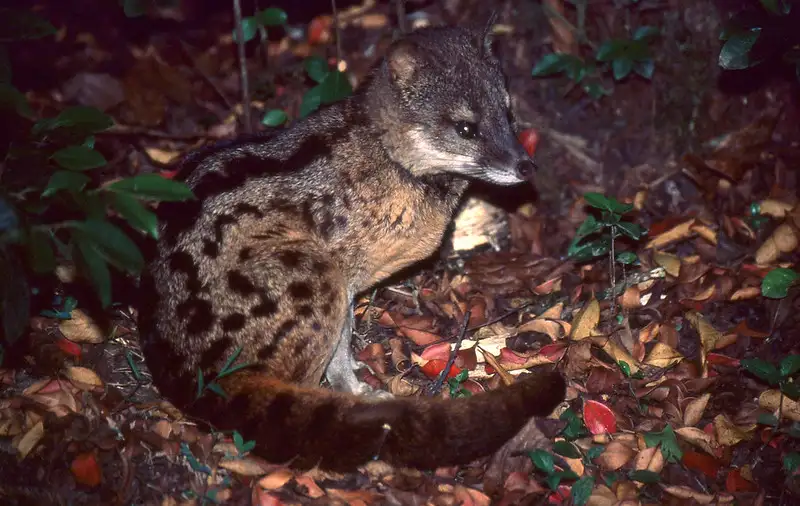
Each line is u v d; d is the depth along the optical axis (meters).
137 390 0.78
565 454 0.74
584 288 0.88
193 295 0.74
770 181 0.95
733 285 0.87
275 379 0.73
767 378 0.76
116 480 0.72
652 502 0.73
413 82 0.79
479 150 0.79
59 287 0.83
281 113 0.92
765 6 0.81
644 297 0.86
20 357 0.79
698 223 0.91
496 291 0.88
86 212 0.67
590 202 0.83
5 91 0.69
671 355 0.81
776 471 0.75
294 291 0.74
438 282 0.89
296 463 0.73
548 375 0.72
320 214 0.77
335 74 0.89
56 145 0.72
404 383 0.80
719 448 0.76
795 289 0.84
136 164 0.94
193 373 0.73
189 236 0.75
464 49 0.80
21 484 0.72
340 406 0.71
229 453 0.73
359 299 0.87
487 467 0.74
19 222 0.65
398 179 0.79
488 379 0.80
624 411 0.79
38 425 0.73
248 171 0.77
